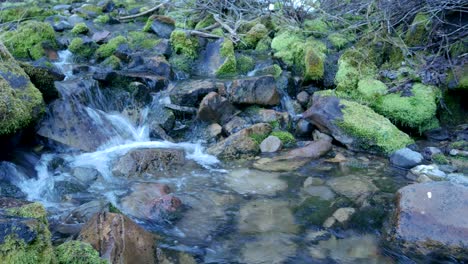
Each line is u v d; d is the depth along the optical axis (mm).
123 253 2500
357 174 4211
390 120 5203
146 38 6844
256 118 5254
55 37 6578
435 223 3033
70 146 4477
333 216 3453
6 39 6094
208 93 5324
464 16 5574
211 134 5027
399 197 3373
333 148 4832
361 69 5719
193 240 3119
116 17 8250
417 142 4992
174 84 5715
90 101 5035
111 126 4906
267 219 3422
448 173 4172
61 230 3064
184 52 6332
